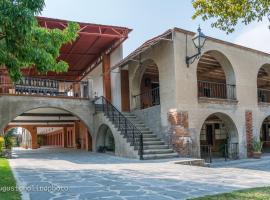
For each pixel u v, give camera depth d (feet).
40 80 57.06
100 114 56.49
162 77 48.80
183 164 37.17
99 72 70.90
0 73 48.42
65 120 79.51
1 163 37.19
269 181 23.39
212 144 66.74
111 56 65.77
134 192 19.15
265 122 79.87
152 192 19.13
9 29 19.38
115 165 35.09
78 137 80.89
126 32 59.00
